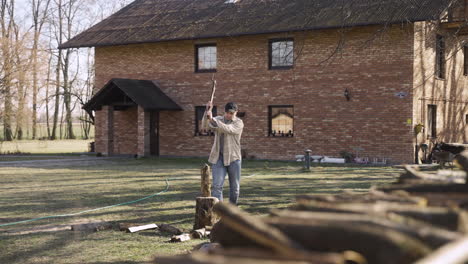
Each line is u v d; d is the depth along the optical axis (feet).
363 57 67.82
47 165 67.46
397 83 65.62
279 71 73.92
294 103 72.95
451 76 74.23
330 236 5.22
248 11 79.51
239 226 5.64
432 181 7.85
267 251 5.31
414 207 5.84
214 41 78.89
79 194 38.19
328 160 68.85
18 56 99.71
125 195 37.27
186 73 81.10
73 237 23.16
